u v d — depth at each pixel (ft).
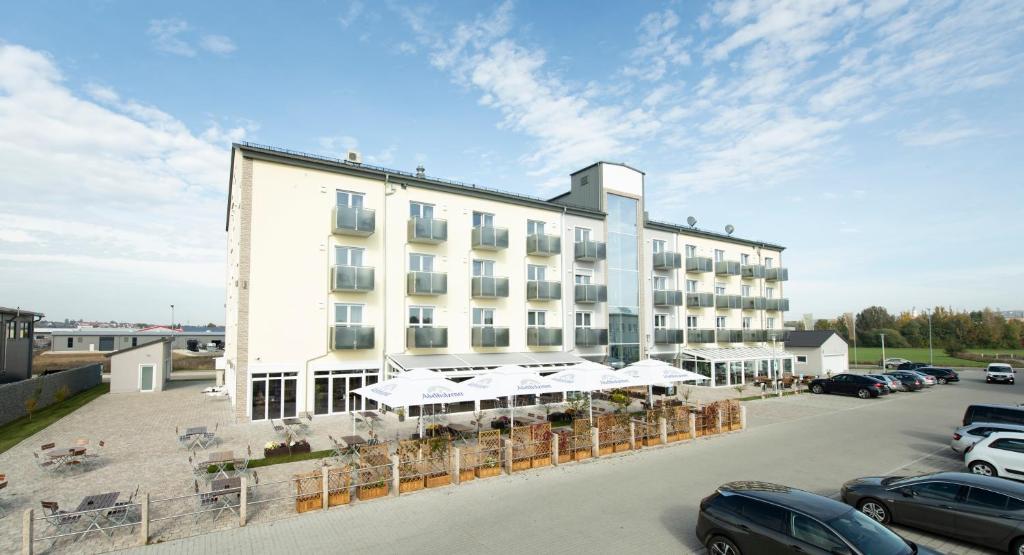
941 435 67.67
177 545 32.99
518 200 97.04
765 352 139.03
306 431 64.90
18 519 37.52
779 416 82.74
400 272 82.99
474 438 60.54
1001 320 324.39
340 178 78.69
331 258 76.84
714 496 31.40
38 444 59.41
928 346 319.47
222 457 46.68
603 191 111.96
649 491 43.91
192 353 220.84
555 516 38.14
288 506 40.14
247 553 31.91
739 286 146.61
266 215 72.49
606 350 107.45
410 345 81.76
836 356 156.04
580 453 54.29
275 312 72.18
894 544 25.30
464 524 36.63
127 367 109.70
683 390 112.37
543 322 99.55
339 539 34.04
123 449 56.75
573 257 105.09
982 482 33.58
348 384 77.05
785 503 27.96
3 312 108.27
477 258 91.35
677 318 127.13
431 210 87.45
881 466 51.85
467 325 89.40
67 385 98.37
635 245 117.70
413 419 72.69
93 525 35.29
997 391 123.75
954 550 32.89
